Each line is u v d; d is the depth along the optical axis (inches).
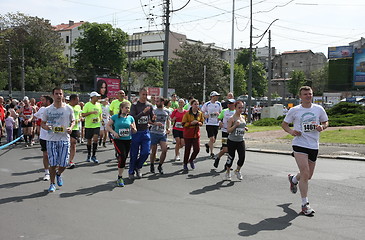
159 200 235.5
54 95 249.9
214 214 204.8
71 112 255.9
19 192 253.9
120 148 277.4
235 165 378.0
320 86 3501.5
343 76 2116.1
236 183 290.5
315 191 261.9
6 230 175.6
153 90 1828.2
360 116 816.3
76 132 358.6
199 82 2305.6
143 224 185.9
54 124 249.9
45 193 251.3
